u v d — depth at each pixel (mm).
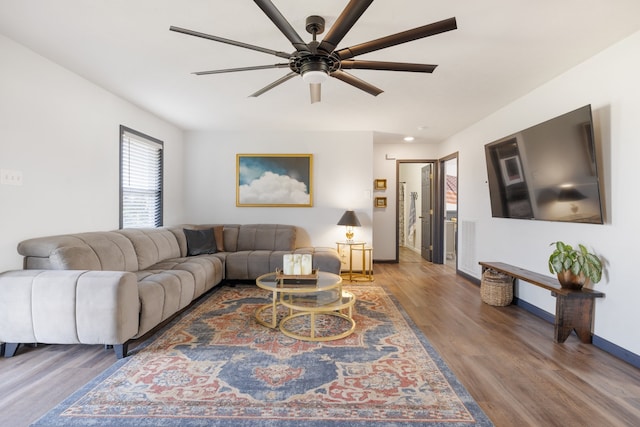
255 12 2006
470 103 3656
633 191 2205
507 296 3436
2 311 2152
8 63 2344
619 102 2299
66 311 2135
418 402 1738
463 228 4898
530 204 3141
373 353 2318
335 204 5148
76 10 1990
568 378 2004
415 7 1917
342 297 2996
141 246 3295
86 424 1540
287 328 2795
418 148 6133
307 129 5020
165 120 4527
